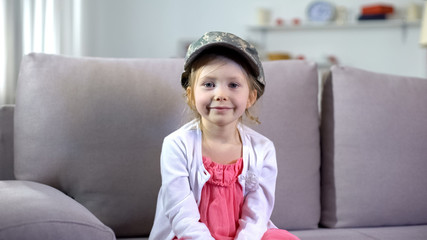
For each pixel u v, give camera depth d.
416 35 4.19
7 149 1.42
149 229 1.28
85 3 3.85
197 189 1.08
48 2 3.11
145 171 1.28
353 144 1.40
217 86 1.02
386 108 1.42
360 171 1.38
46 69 1.30
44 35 3.04
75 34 3.62
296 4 4.40
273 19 4.44
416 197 1.39
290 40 4.43
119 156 1.28
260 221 1.06
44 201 0.97
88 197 1.26
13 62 2.73
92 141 1.27
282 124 1.35
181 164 1.08
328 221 1.39
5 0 2.62
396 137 1.41
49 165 1.25
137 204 1.27
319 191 1.40
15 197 0.97
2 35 2.61
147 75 1.34
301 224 1.34
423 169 1.41
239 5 4.46
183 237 0.99
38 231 0.87
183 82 1.14
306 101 1.40
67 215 0.92
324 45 4.37
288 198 1.33
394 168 1.39
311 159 1.38
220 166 1.09
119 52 4.47
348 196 1.38
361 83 1.43
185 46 4.47
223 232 1.05
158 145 1.30
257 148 1.14
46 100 1.28
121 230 1.27
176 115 1.31
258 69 1.05
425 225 1.41
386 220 1.38
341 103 1.43
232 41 1.02
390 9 4.11
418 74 4.19
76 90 1.29
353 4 4.30
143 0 4.47
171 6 4.48
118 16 4.45
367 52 4.29
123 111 1.29
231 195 1.08
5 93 2.66
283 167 1.34
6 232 0.84
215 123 1.03
